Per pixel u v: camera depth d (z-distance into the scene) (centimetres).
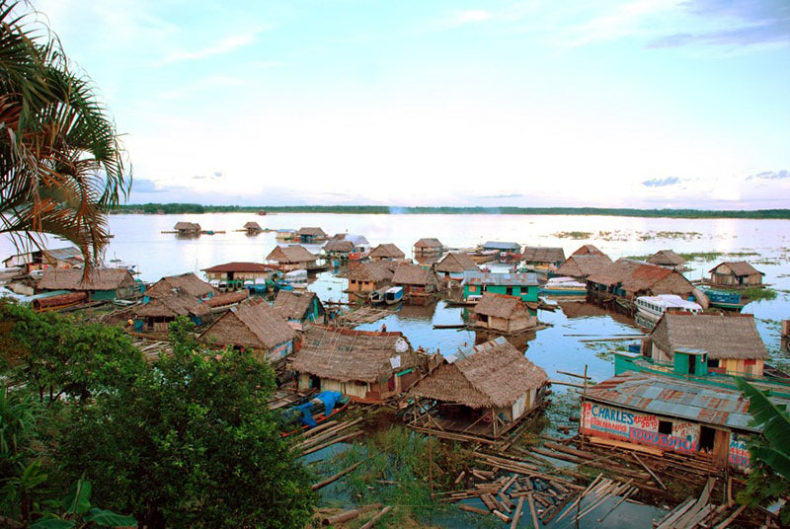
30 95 903
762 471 1767
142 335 4778
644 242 16150
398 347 3456
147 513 1345
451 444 2786
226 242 15162
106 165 1114
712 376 3228
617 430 2719
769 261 10881
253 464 1347
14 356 1886
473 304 6888
